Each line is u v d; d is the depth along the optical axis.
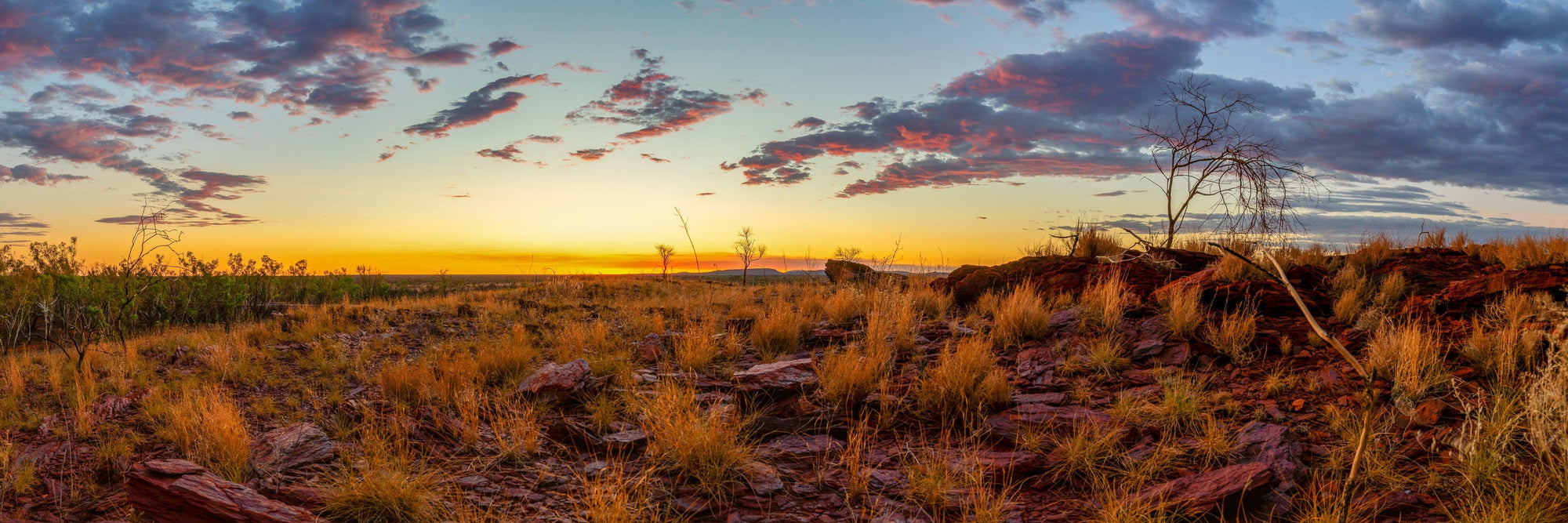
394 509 4.30
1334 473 4.40
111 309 14.16
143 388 7.75
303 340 11.10
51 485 4.97
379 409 6.79
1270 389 5.75
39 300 15.80
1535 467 4.17
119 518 4.41
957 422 5.80
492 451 5.51
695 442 5.00
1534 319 5.92
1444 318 6.84
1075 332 7.97
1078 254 12.64
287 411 7.09
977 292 11.11
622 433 5.79
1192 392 5.75
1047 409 5.74
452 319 13.34
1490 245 10.51
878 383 6.75
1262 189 10.80
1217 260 9.71
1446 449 4.51
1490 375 5.41
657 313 12.66
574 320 12.84
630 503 4.45
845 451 5.34
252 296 22.28
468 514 4.33
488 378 8.22
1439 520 3.82
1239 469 4.29
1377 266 9.74
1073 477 4.71
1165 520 3.94
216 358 9.14
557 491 4.77
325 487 4.66
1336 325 7.24
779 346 9.05
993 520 4.06
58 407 7.08
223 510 3.94
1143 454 4.83
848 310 10.50
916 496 4.52
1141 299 8.94
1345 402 5.35
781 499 4.60
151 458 5.50
